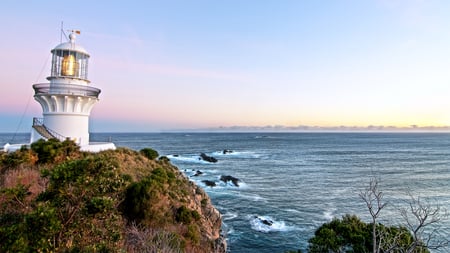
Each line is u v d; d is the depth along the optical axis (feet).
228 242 70.18
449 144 501.97
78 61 68.59
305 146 440.45
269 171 185.37
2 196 24.84
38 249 16.31
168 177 68.33
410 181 152.56
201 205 77.15
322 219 87.30
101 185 21.44
